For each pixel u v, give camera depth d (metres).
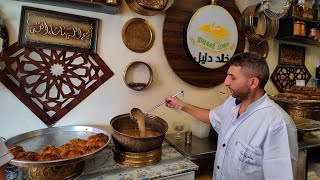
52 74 1.26
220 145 1.18
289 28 1.87
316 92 1.87
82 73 1.33
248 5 1.82
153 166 1.14
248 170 1.03
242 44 1.79
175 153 1.33
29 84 1.21
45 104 1.26
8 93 1.18
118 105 1.45
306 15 1.94
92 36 1.33
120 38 1.41
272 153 0.97
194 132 1.62
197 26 1.56
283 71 2.08
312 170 1.71
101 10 1.31
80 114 1.35
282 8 1.76
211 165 1.58
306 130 1.46
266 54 1.95
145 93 1.52
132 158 1.11
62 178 0.94
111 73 1.40
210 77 1.70
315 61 2.29
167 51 1.53
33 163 0.83
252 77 1.03
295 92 1.87
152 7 1.40
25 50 1.19
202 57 1.60
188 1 1.57
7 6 1.14
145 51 1.49
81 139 1.16
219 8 1.62
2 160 0.75
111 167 1.10
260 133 1.00
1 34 1.10
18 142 1.13
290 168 0.93
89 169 1.07
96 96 1.38
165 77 1.58
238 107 1.18
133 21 1.43
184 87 1.65
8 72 1.17
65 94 1.30
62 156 0.96
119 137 1.10
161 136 1.14
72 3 1.19
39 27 1.20
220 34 1.65
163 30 1.51
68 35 1.27
